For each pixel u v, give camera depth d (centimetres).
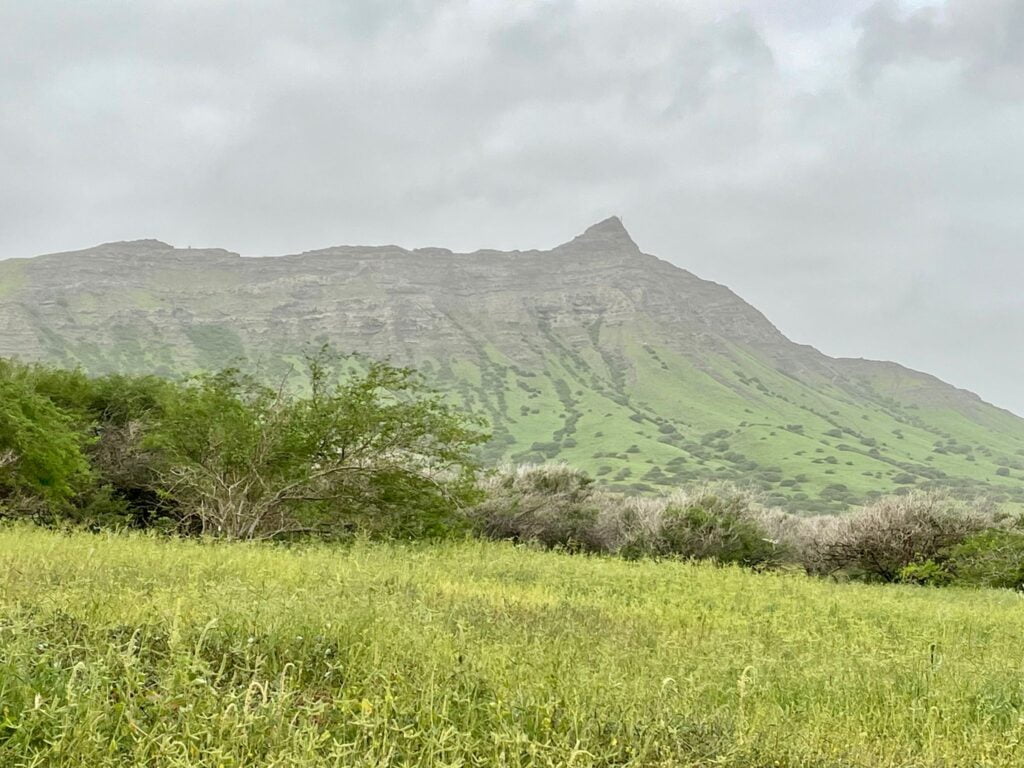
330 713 484
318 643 609
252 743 404
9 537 1240
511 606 962
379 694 498
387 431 2008
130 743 399
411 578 1099
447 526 2141
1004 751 541
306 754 383
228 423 1944
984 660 845
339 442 2003
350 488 2053
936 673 740
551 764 419
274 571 1030
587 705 525
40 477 2048
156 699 437
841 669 712
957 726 595
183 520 2202
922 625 1120
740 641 823
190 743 379
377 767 399
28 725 383
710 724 523
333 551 1566
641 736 484
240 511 1978
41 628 561
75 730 382
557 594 1152
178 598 630
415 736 423
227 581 816
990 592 2033
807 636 882
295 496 2034
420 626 668
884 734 566
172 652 484
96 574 818
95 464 2527
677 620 969
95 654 521
